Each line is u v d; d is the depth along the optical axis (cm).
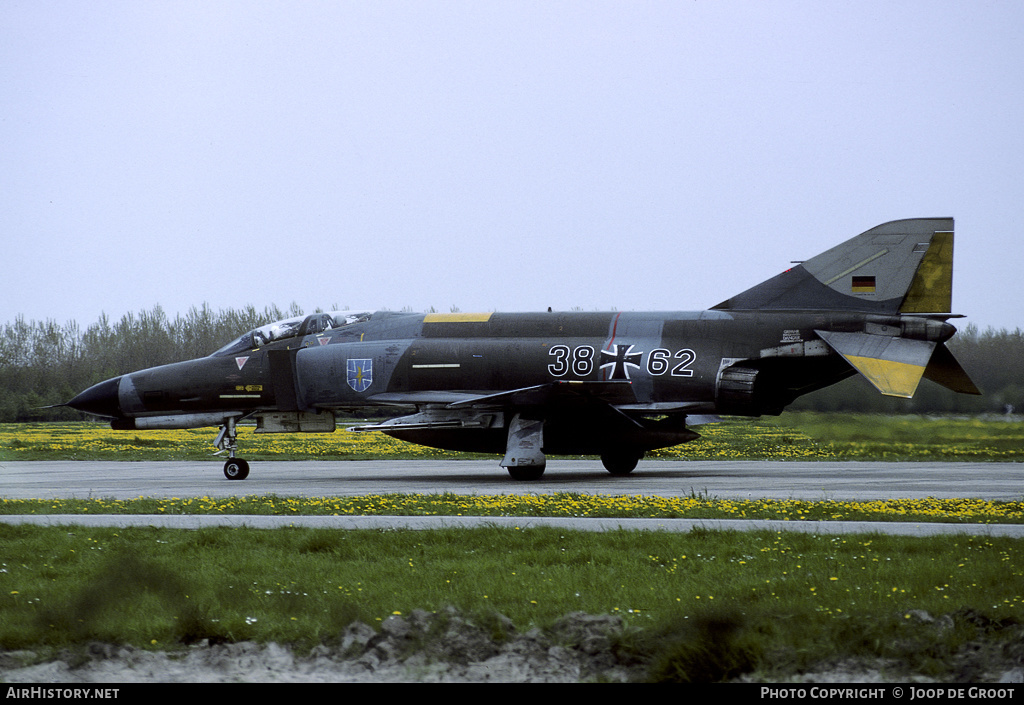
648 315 8475
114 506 5612
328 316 9138
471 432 8281
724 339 8162
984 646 2409
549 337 8419
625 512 5159
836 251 8231
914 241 8069
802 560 3634
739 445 13250
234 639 2555
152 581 3077
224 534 4359
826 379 8344
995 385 13588
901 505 5347
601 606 2831
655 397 8175
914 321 7900
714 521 4784
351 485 7606
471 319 8731
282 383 8919
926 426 13150
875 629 2452
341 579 3297
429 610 2775
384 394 8625
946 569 3344
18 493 7000
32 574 3494
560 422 8112
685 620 2472
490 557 3781
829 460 10900
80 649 2481
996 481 7594
